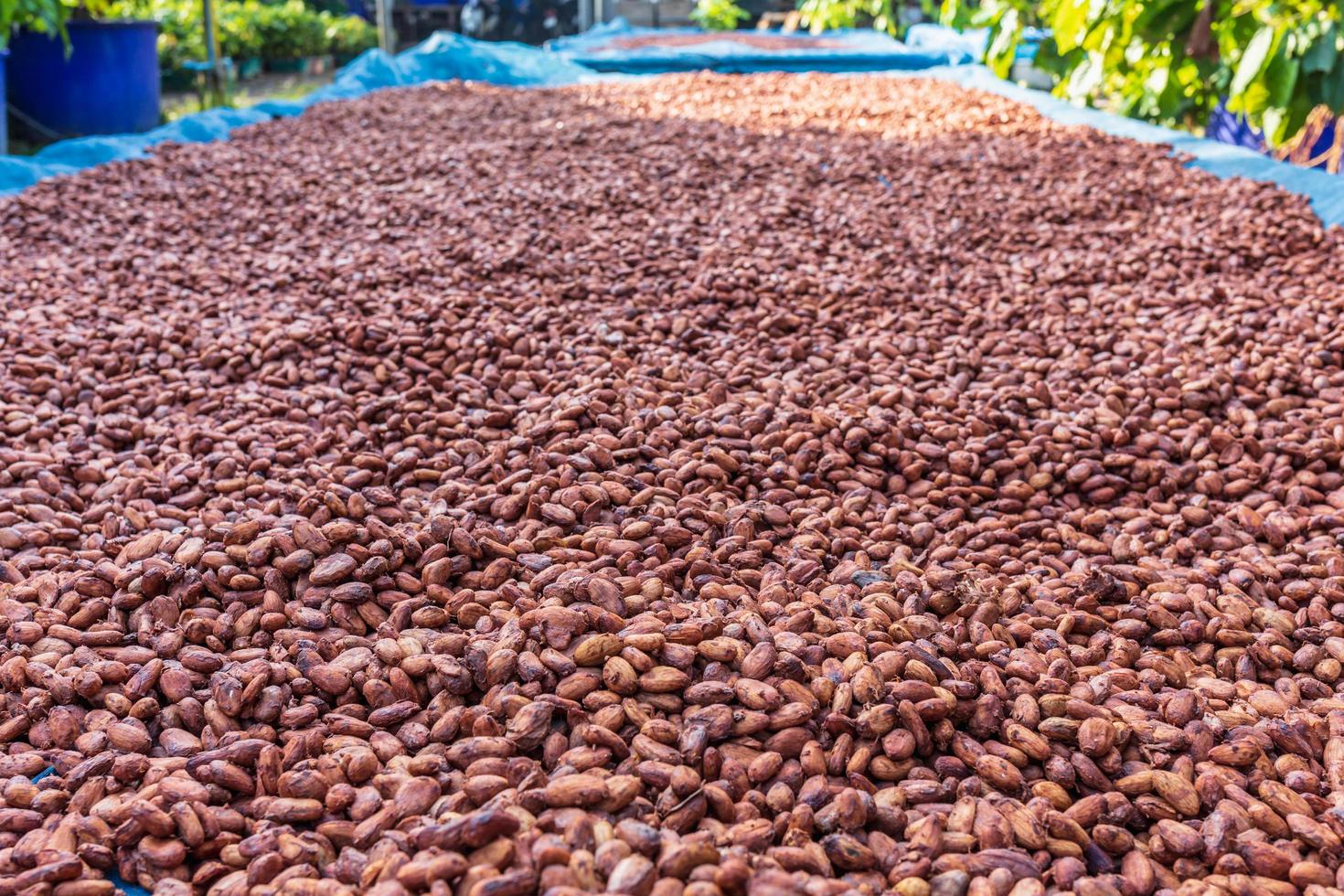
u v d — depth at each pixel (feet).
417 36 57.36
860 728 6.32
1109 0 21.98
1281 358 11.60
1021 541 9.17
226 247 16.37
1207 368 11.81
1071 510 9.79
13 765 6.25
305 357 11.97
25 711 6.65
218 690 6.59
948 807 6.04
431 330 12.35
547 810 5.67
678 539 8.29
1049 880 5.65
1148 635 7.88
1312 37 19.21
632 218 17.49
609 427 10.00
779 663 6.61
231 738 6.36
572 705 6.36
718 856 5.31
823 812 5.79
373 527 7.98
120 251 15.84
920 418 10.68
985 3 28.45
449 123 25.31
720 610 7.35
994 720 6.58
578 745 6.22
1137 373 11.75
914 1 48.80
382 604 7.56
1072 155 20.81
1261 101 20.51
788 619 7.15
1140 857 5.79
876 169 20.44
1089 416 10.78
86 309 13.46
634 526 8.27
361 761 6.16
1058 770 6.26
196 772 6.09
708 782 6.03
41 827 5.92
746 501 9.11
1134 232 16.61
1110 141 21.90
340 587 7.50
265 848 5.64
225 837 5.76
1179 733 6.45
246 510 8.81
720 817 5.76
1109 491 9.87
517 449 9.72
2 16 23.12
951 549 8.72
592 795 5.68
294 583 7.70
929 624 7.29
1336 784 6.26
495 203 18.15
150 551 7.98
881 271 15.20
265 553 7.70
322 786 6.03
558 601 7.23
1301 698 7.22
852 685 6.50
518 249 15.37
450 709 6.65
